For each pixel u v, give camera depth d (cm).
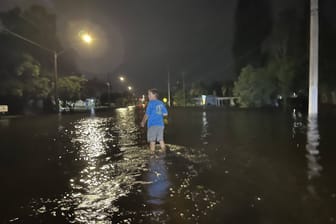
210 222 394
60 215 435
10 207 470
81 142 1178
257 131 1334
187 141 1095
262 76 4097
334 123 1540
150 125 912
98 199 496
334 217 398
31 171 704
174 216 416
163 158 801
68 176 651
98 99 9856
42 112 4338
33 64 3997
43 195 525
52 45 4581
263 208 434
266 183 548
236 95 4819
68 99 5397
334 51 2962
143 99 9219
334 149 849
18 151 988
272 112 2905
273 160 729
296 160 721
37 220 420
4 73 3628
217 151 877
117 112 4506
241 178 585
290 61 3406
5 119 2867
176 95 7994
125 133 1473
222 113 3023
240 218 404
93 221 410
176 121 2083
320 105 2842
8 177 651
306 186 524
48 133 1545
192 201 469
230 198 477
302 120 1800
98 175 649
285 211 421
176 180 586
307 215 406
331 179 560
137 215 423
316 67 1675
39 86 4003
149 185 561
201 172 640
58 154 923
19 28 3969
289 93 3566
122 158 824
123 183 581
